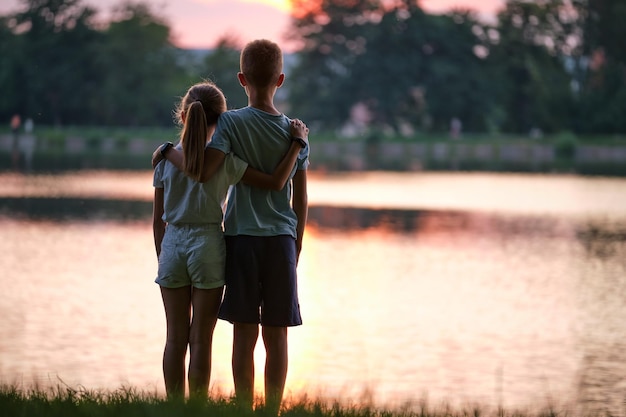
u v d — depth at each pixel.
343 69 183.75
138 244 37.00
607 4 172.12
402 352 20.91
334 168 103.81
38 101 173.12
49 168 87.19
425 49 177.25
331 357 20.33
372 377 18.72
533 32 176.00
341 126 178.62
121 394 10.48
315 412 10.08
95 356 19.72
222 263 10.31
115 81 170.50
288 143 10.34
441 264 34.41
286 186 10.45
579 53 174.50
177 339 10.46
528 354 20.81
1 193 60.34
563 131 166.88
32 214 48.03
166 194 10.34
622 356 20.58
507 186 76.81
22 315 23.64
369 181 80.75
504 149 143.50
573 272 32.44
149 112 173.00
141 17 175.00
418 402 16.16
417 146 149.00
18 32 175.88
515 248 39.03
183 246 10.28
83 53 173.62
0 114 175.62
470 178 87.00
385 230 45.53
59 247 35.88
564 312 25.47
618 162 126.75
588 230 45.97
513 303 26.84
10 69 171.12
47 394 10.88
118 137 145.00
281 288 10.29
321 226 47.06
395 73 173.50
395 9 176.12
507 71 176.75
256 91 10.45
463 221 49.94
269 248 10.27
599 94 166.88
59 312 24.05
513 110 177.50
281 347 10.38
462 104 174.12
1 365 18.92
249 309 10.27
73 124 176.62
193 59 182.50
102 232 40.72
